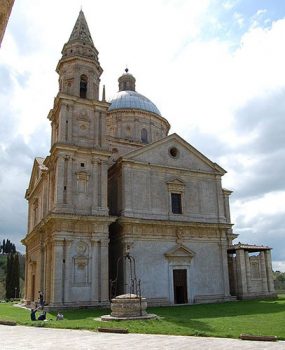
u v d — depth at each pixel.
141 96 65.38
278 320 25.69
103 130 45.56
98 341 17.80
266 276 51.53
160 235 45.50
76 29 49.72
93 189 42.66
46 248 44.06
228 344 16.56
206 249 48.50
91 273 40.03
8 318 29.83
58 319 28.42
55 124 47.28
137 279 42.56
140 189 45.97
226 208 56.81
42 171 49.34
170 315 31.03
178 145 50.53
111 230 46.91
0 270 132.62
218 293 47.62
